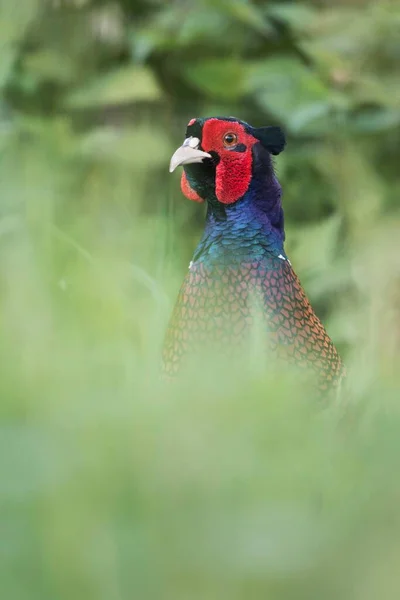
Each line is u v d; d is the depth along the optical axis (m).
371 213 11.27
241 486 2.45
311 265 10.43
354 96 11.27
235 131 6.41
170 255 8.64
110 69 11.30
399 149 11.62
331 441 3.15
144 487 2.39
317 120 11.18
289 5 11.45
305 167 11.34
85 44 11.31
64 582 2.16
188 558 2.21
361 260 10.79
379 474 2.79
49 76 11.00
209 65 10.96
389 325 10.24
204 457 2.55
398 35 11.58
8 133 10.02
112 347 5.30
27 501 2.31
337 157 11.41
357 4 12.08
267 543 2.25
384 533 2.36
